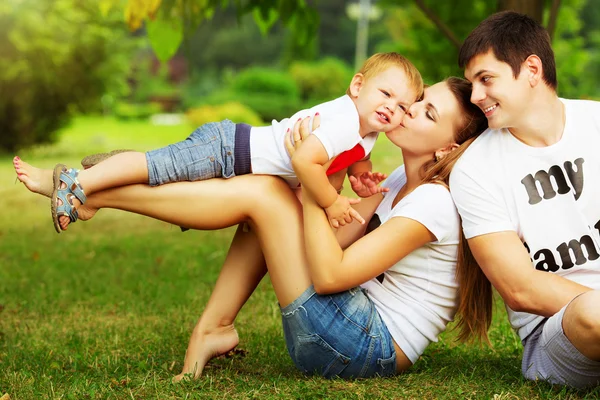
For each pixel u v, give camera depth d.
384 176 5.28
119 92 33.53
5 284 9.68
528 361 4.98
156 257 11.39
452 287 5.04
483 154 4.80
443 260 4.99
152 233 13.79
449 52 19.11
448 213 4.86
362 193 5.35
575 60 21.42
